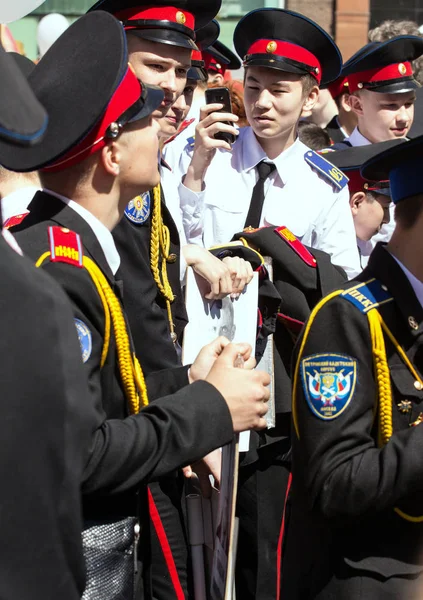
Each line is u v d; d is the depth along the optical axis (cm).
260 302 459
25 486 176
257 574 466
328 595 298
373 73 678
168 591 379
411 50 678
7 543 175
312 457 291
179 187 510
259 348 454
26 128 172
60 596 182
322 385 293
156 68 455
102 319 290
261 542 465
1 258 179
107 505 287
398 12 1259
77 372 187
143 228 404
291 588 314
